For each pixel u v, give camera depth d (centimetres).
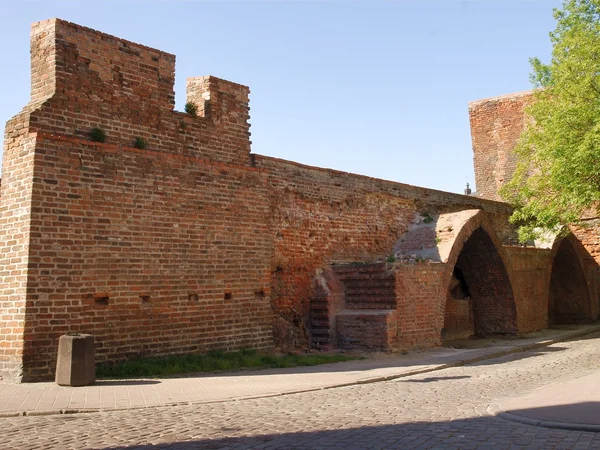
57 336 1124
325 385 1098
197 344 1372
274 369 1333
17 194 1141
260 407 897
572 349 1845
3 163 1180
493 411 826
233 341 1456
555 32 2011
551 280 2986
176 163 1377
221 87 1560
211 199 1447
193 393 1005
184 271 1363
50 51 1230
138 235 1280
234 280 1477
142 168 1305
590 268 3017
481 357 1614
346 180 2055
